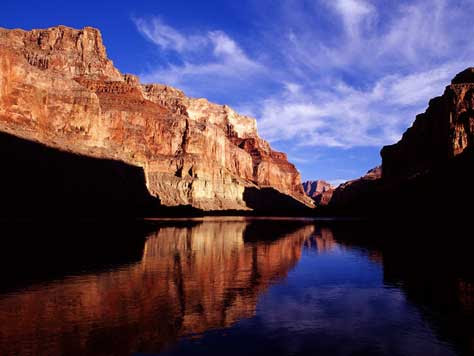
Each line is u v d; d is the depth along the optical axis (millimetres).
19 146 71000
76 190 77562
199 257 28516
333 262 26781
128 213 87812
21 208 61719
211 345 11016
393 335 11898
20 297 16266
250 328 12539
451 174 75875
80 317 13555
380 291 17750
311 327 12648
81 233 41812
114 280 19844
